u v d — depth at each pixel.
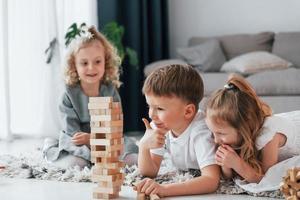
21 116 3.87
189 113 1.77
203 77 3.60
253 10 4.57
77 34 3.68
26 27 3.84
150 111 1.75
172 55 4.77
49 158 2.25
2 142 3.57
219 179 1.73
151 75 1.75
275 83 3.28
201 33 4.71
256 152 1.73
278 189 1.61
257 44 4.30
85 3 4.15
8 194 1.72
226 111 1.65
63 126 2.36
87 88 2.42
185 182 1.65
